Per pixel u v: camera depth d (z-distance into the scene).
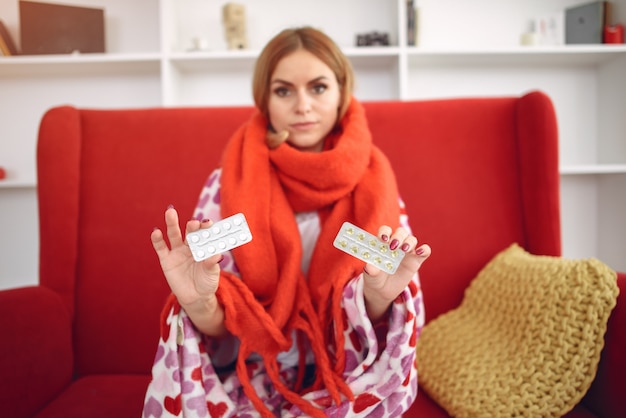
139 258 0.91
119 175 0.94
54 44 1.57
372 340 0.62
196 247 0.53
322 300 0.69
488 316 0.78
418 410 0.71
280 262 0.75
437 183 0.94
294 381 0.74
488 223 0.92
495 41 1.74
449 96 1.76
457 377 0.69
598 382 0.63
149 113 0.98
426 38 1.74
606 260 1.75
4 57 1.50
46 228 0.88
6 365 0.66
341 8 1.72
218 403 0.62
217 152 0.96
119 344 0.89
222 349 0.73
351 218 0.78
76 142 0.93
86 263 0.90
